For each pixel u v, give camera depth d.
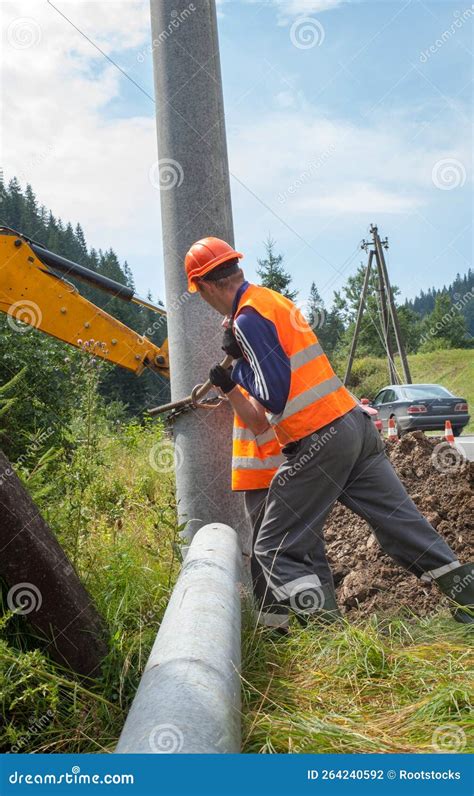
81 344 4.33
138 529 4.33
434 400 16.72
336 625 3.20
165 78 4.10
